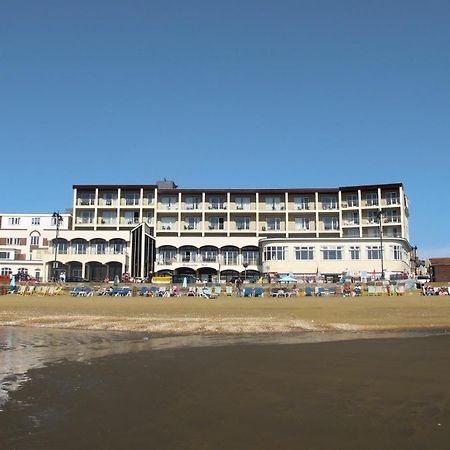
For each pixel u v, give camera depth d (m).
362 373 14.14
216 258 87.62
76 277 83.38
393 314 34.56
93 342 21.95
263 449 7.90
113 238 86.69
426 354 17.80
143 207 95.50
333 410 10.14
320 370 14.65
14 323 30.39
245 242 87.25
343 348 19.52
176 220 96.31
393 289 55.09
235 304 42.06
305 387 12.33
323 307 39.16
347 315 33.97
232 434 8.62
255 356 17.48
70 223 102.75
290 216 95.62
